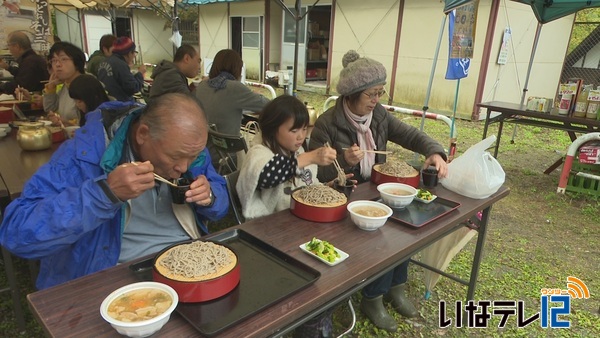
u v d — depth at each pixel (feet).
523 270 9.44
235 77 11.37
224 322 3.12
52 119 9.57
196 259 3.51
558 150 20.15
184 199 4.46
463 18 12.82
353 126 7.50
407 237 4.80
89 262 4.38
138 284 3.28
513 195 14.26
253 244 4.45
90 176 4.15
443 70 26.48
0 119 9.86
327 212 5.05
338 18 31.99
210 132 9.26
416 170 6.93
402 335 7.11
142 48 55.01
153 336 2.95
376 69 6.98
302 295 3.53
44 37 20.58
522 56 26.40
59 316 3.14
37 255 3.67
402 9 27.73
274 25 37.29
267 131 5.80
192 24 50.19
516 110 15.56
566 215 12.69
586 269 9.60
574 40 34.68
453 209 5.66
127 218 4.55
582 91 14.24
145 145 3.78
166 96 3.69
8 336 6.64
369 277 4.46
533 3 17.38
